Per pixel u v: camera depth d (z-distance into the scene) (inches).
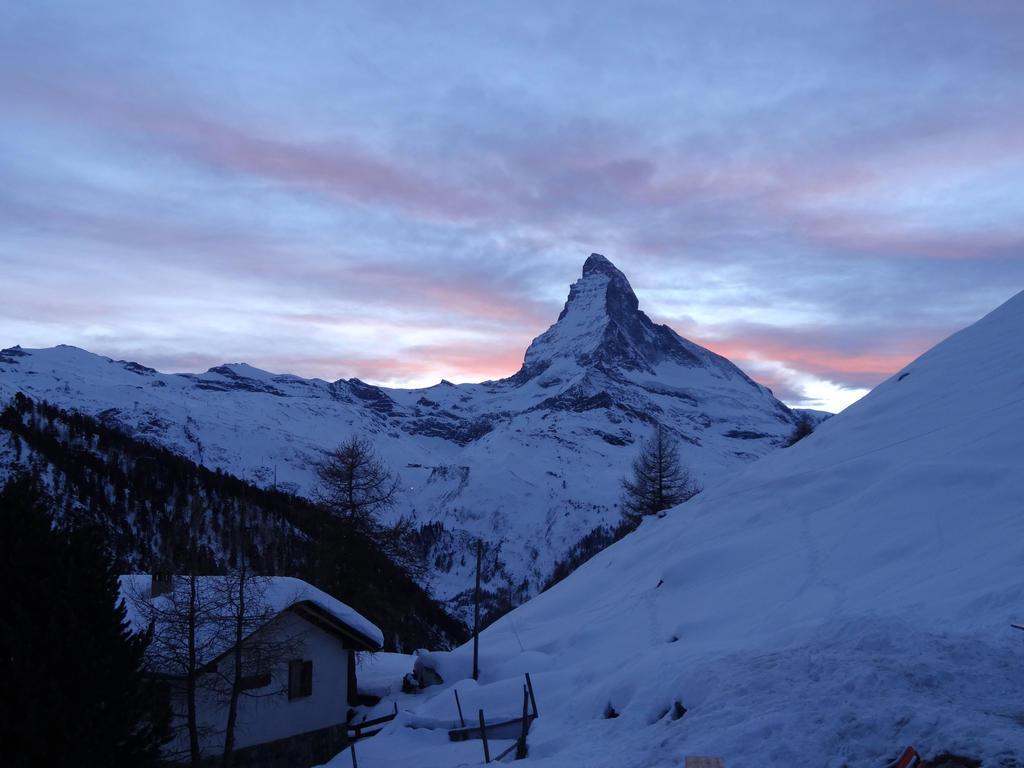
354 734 1206.9
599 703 775.7
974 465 1100.5
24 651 599.2
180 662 887.1
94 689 625.6
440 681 1342.3
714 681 595.5
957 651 498.9
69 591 638.5
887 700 446.0
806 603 895.1
